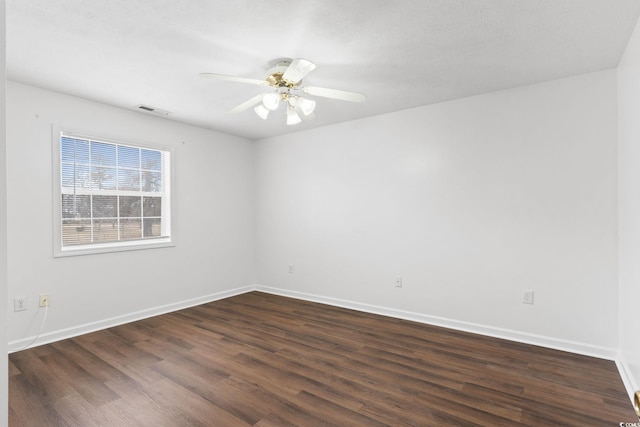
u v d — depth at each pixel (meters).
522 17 1.94
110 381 2.37
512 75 2.77
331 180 4.29
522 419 1.93
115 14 1.91
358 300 4.10
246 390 2.25
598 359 2.67
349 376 2.44
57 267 3.12
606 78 2.66
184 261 4.19
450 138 3.40
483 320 3.24
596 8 1.85
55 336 3.10
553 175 2.88
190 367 2.58
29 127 2.95
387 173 3.83
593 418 1.93
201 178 4.38
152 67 2.59
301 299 4.60
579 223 2.78
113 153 3.59
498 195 3.14
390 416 1.97
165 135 3.98
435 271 3.52
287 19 1.96
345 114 3.85
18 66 2.57
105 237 3.54
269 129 4.49
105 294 3.46
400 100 3.38
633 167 2.13
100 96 3.21
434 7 1.85
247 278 5.02
